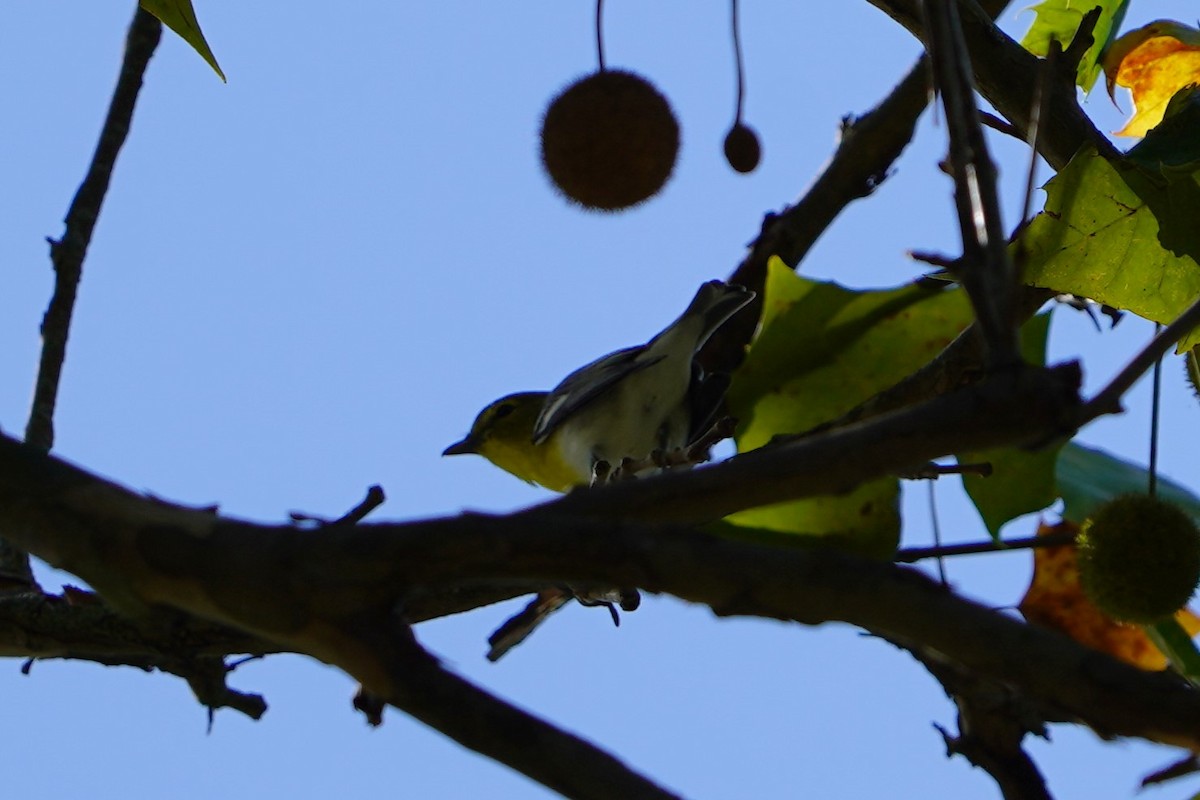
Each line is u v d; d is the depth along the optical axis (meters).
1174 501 6.41
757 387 6.29
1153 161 5.62
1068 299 6.86
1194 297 5.80
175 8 5.59
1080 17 7.78
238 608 3.20
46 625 6.10
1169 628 6.06
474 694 3.09
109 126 7.79
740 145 6.39
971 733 5.88
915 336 6.09
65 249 7.51
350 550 3.17
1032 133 3.74
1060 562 6.53
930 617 3.03
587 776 2.98
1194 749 2.91
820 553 3.11
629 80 6.96
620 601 6.59
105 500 3.38
